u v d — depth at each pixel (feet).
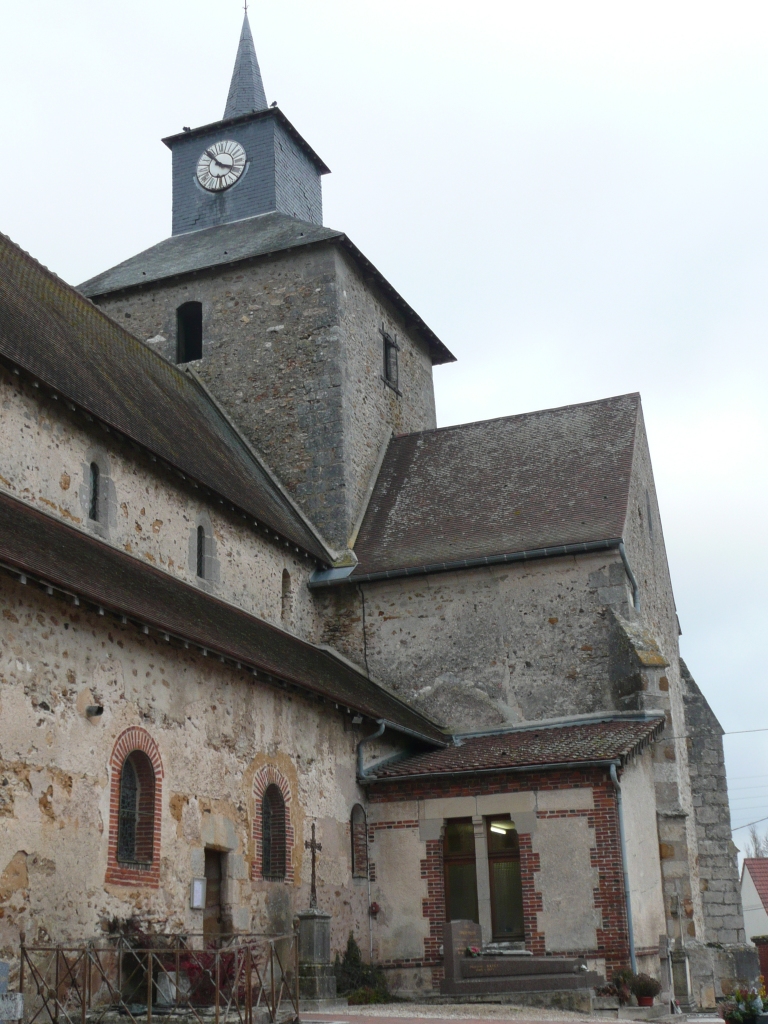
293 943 52.06
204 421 77.00
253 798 53.42
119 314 89.15
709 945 83.97
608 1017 50.83
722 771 89.61
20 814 39.22
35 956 38.75
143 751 46.34
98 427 55.62
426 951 60.75
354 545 79.36
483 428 88.17
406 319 97.35
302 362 83.56
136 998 42.09
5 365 49.52
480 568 73.46
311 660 66.64
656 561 86.79
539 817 59.82
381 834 63.26
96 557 50.21
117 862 43.75
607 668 69.36
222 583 64.90
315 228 87.92
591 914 57.52
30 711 40.37
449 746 69.15
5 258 64.49
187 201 98.37
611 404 86.12
